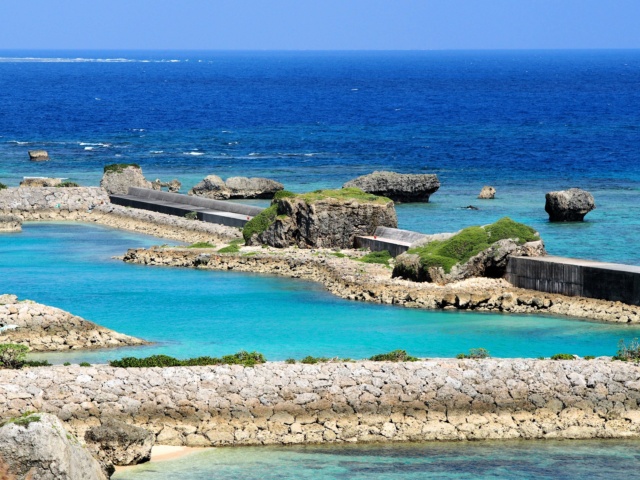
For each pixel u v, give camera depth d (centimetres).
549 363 8956
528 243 14000
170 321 12356
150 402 8394
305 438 8400
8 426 6494
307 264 15512
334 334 11706
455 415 8588
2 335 10881
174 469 7800
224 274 15538
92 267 16012
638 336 11588
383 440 8438
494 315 12812
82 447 6919
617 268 12862
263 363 9156
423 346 11131
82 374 8531
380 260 15575
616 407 8694
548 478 7706
